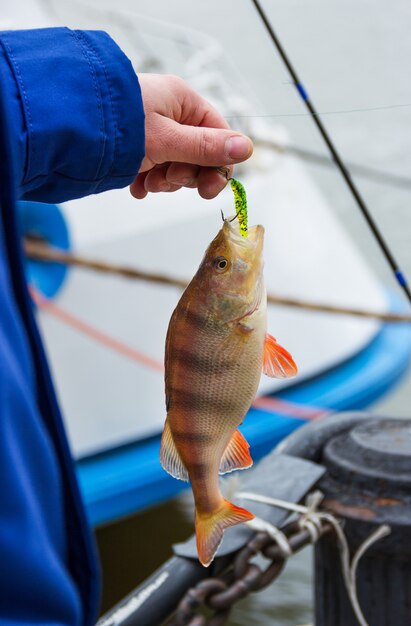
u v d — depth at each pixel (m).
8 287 0.85
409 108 2.25
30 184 1.47
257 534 2.26
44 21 5.71
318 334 5.86
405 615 2.42
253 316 1.51
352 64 8.91
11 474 0.77
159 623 2.15
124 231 5.14
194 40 6.71
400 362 6.12
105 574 5.34
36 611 0.78
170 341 1.53
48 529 0.81
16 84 1.39
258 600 4.88
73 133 1.41
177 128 1.75
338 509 2.38
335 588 2.52
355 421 2.64
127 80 1.45
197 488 1.52
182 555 2.23
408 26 9.71
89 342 5.11
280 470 2.47
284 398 5.70
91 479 5.00
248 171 5.80
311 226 5.97
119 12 7.04
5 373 0.78
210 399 1.52
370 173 7.27
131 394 5.17
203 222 5.28
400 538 2.34
